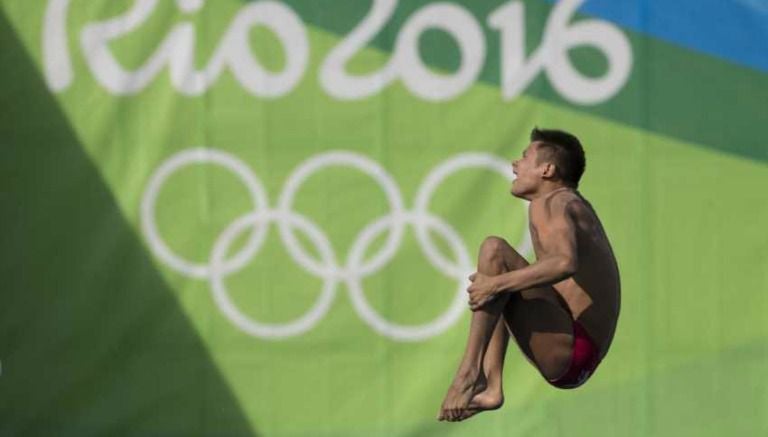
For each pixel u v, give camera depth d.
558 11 33.72
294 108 33.59
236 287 33.53
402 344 33.69
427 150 33.69
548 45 33.72
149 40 33.38
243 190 33.53
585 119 33.78
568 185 24.03
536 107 33.69
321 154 33.62
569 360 23.30
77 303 33.19
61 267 33.19
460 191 33.69
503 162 33.66
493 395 23.86
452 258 33.69
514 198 33.69
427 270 33.69
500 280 22.39
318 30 33.56
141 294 33.34
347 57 33.62
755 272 34.06
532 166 24.00
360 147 33.69
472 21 33.69
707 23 34.00
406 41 33.66
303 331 33.66
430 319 33.72
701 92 34.03
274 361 33.62
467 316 33.66
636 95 33.91
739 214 34.06
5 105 33.09
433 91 33.69
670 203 33.97
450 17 33.72
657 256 33.97
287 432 33.62
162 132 33.38
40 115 33.16
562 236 22.64
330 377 33.69
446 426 33.66
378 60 33.66
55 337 33.19
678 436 33.94
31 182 33.12
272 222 33.59
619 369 33.97
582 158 24.20
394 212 33.72
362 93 33.62
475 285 22.55
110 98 33.28
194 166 33.44
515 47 33.69
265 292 33.59
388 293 33.69
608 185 33.84
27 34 33.16
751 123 34.03
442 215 33.66
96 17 33.28
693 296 34.03
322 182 33.62
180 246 33.41
